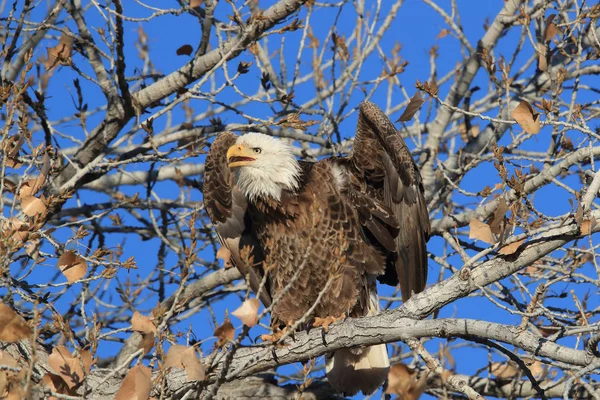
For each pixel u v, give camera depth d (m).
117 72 16.56
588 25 18.08
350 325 11.73
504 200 11.20
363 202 14.69
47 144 15.80
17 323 9.92
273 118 17.86
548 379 15.02
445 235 16.27
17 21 15.90
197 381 11.27
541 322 15.55
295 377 15.12
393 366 8.90
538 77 19.47
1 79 14.98
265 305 15.29
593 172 13.21
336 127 17.83
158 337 10.27
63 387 10.40
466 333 10.92
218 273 17.05
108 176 21.03
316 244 14.72
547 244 11.32
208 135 16.28
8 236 10.84
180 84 17.23
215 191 15.44
